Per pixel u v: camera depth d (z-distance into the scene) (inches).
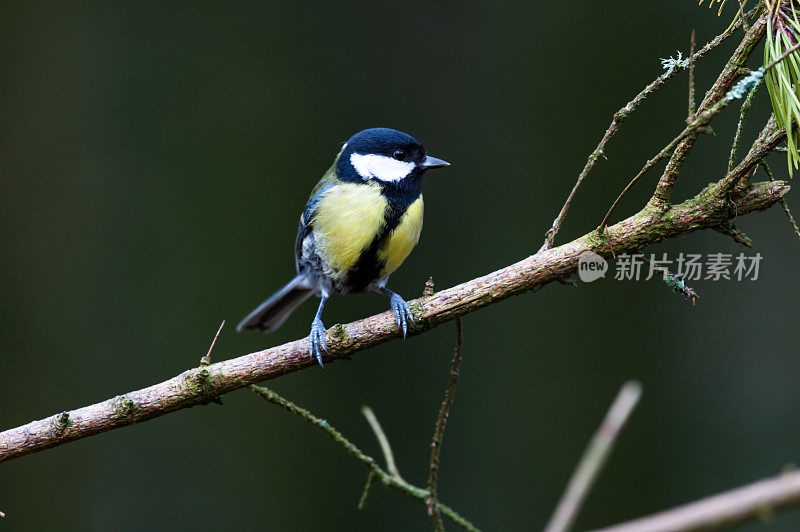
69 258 421.7
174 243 434.0
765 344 418.0
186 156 445.7
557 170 451.2
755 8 165.6
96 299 420.5
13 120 430.6
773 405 410.6
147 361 415.2
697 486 402.9
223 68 460.1
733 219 177.2
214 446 407.2
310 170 451.2
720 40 163.3
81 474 394.0
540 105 462.0
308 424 413.1
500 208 452.8
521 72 468.8
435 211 451.8
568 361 426.3
